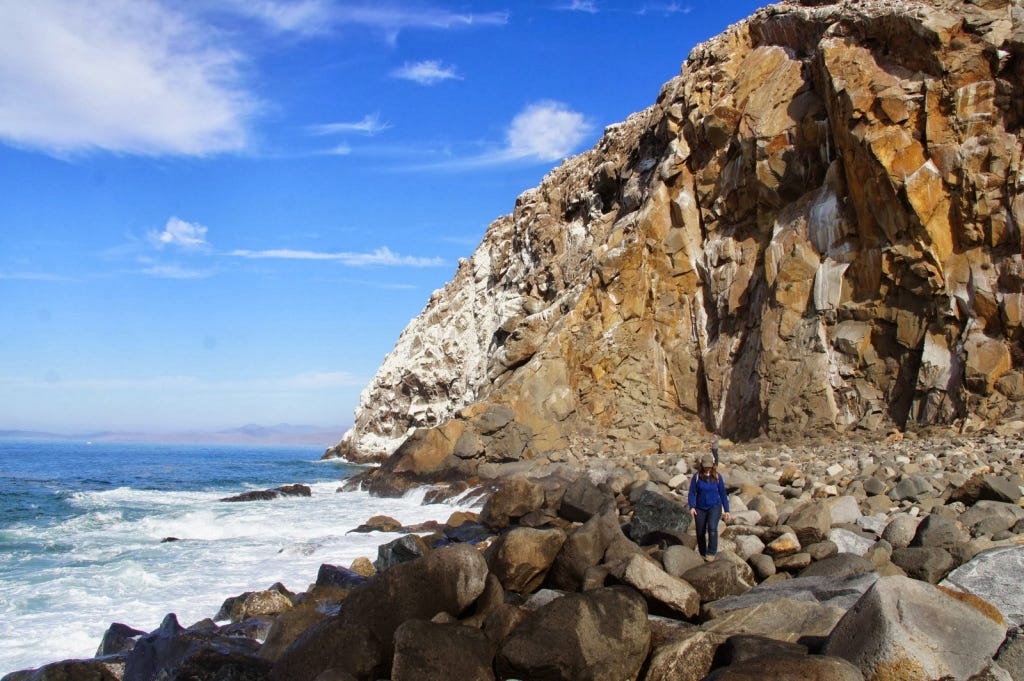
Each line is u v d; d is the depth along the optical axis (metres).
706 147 30.30
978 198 21.58
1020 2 22.45
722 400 28.12
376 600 7.56
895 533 9.48
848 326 24.22
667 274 30.61
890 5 24.03
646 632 6.83
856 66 24.11
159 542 18.06
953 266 22.05
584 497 14.30
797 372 24.59
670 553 8.84
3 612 11.76
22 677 8.37
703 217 30.22
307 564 14.80
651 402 29.73
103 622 11.23
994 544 8.66
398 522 19.22
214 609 11.76
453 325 48.09
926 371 21.83
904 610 5.65
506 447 28.33
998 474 13.41
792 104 27.20
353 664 7.02
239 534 19.30
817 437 23.41
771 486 14.64
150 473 50.28
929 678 5.33
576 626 6.65
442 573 7.59
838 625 6.04
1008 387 20.27
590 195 39.44
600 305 30.94
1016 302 20.61
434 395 48.06
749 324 27.92
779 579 8.57
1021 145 21.50
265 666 7.52
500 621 7.11
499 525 15.74
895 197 22.64
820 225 25.33
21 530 20.33
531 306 38.28
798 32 28.06
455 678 6.57
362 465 50.53
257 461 73.50
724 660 6.36
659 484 16.34
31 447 152.25
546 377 30.11
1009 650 5.55
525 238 43.72
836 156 25.41
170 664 7.94
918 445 18.83
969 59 22.30
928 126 22.53
